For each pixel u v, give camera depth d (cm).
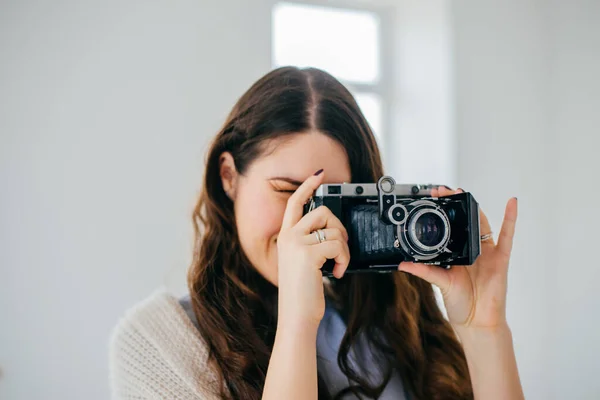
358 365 107
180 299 107
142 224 143
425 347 113
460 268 96
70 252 138
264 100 105
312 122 104
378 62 179
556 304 182
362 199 91
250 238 105
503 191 179
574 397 181
